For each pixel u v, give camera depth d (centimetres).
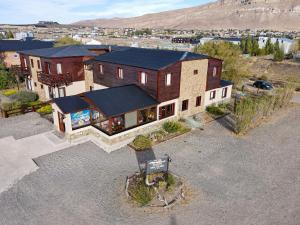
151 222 1459
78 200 1645
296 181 1867
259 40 10975
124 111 2305
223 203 1622
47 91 3750
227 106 3575
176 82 2767
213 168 2034
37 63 3803
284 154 2284
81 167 2027
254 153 2294
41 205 1599
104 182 1833
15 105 3378
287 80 5788
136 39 19562
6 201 1631
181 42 15425
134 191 1686
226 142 2505
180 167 2039
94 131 2453
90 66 3594
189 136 2620
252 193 1725
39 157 2172
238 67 4531
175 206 1587
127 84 2991
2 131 2670
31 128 2748
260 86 4859
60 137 2522
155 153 2262
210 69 3175
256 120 3011
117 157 2186
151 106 2536
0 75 4469
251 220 1480
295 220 1481
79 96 2605
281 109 3622
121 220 1477
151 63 2753
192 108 3127
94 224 1448
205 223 1452
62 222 1462
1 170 1961
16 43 5541
